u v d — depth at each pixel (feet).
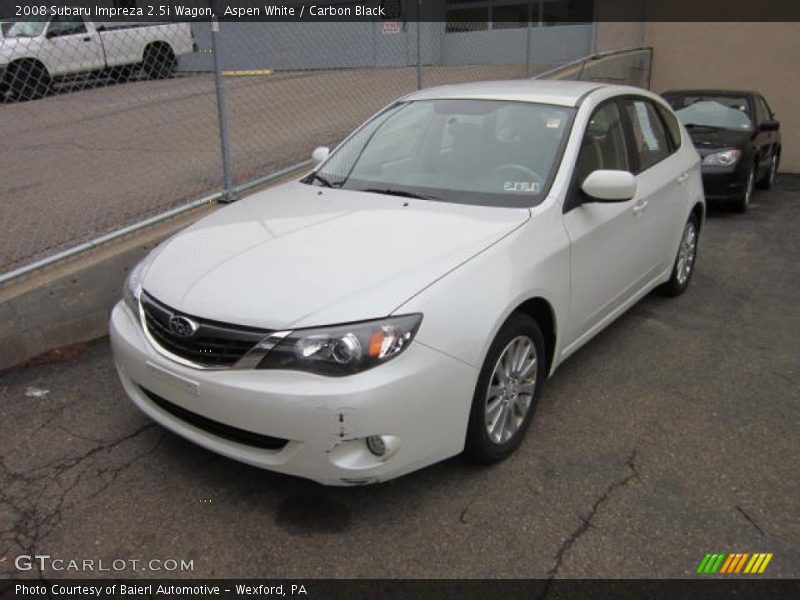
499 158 12.71
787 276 20.66
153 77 35.55
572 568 8.75
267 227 11.27
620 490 10.25
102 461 10.84
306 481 10.38
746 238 25.34
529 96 13.89
